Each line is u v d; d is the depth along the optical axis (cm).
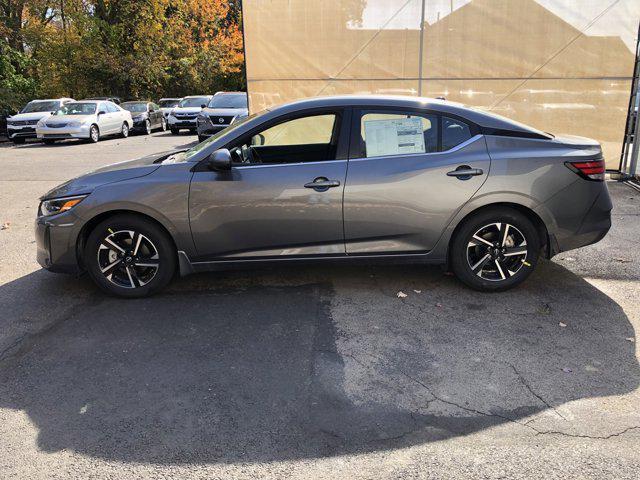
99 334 386
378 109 432
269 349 360
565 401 297
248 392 311
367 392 309
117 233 434
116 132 2192
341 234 427
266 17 974
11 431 279
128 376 330
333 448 263
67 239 429
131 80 3189
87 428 280
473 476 242
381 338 374
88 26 3011
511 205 431
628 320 397
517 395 304
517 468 247
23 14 3078
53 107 2152
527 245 435
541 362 339
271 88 1002
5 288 478
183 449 263
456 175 419
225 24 4528
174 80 3900
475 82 974
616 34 924
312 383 319
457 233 434
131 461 256
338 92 1000
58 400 306
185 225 424
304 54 984
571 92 956
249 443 267
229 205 421
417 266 512
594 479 239
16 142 2033
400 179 419
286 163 426
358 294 450
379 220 424
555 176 422
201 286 472
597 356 346
